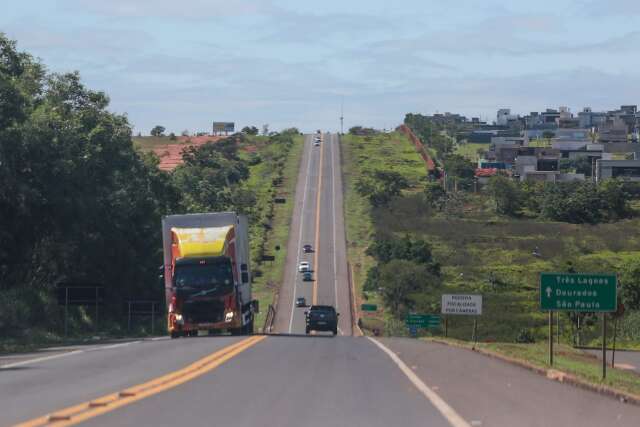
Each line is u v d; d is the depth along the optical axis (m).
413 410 29.66
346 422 26.80
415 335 128.88
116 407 28.81
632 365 77.44
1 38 108.31
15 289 100.62
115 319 124.88
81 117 117.81
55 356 53.62
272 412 28.50
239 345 62.50
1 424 25.17
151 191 143.12
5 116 94.38
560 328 142.12
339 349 60.03
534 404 32.75
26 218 105.31
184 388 34.53
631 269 147.12
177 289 84.88
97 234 121.88
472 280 197.50
